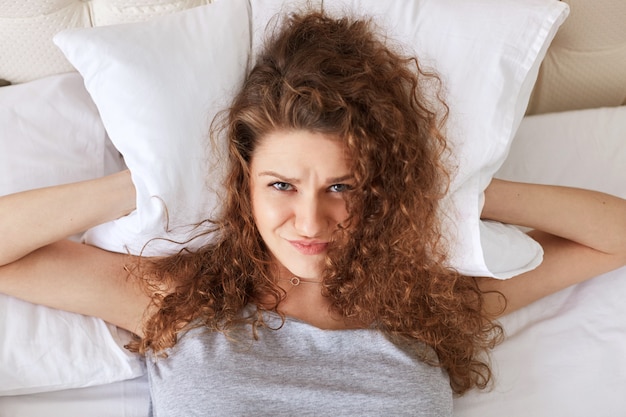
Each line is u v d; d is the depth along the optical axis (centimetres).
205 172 104
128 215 108
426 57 106
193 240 112
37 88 124
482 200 109
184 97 101
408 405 106
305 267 104
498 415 116
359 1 110
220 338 109
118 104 100
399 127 98
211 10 108
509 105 105
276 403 104
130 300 111
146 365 114
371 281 110
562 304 127
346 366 108
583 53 140
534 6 106
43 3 119
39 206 104
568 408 116
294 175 95
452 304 114
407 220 105
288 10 109
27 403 109
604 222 117
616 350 121
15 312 107
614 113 142
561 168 138
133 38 102
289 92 92
